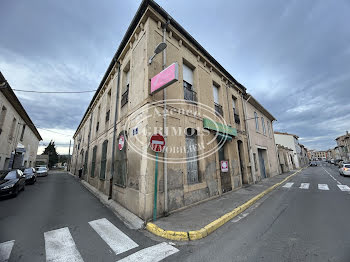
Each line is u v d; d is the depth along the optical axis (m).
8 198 6.95
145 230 3.70
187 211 4.75
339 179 12.14
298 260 2.45
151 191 4.26
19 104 12.71
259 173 11.49
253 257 2.56
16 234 3.41
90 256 2.63
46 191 8.78
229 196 6.63
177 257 2.61
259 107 14.53
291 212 4.74
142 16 5.60
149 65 5.08
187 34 6.67
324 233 3.28
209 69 8.21
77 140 22.61
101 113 10.32
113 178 6.47
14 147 13.59
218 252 2.73
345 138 41.50
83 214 4.81
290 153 27.17
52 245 2.97
